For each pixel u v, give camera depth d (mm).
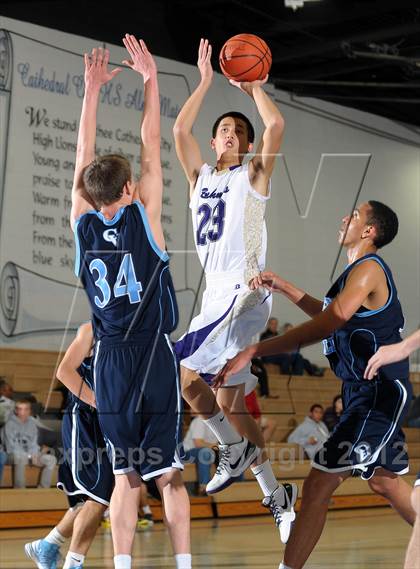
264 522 7969
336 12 10359
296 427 8328
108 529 7375
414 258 8789
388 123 12203
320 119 11773
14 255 9664
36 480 7957
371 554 5414
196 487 8305
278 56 11234
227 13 11008
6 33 9805
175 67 10883
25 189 9820
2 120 9727
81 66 10305
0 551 5684
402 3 9898
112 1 10523
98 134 10375
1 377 9078
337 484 3371
